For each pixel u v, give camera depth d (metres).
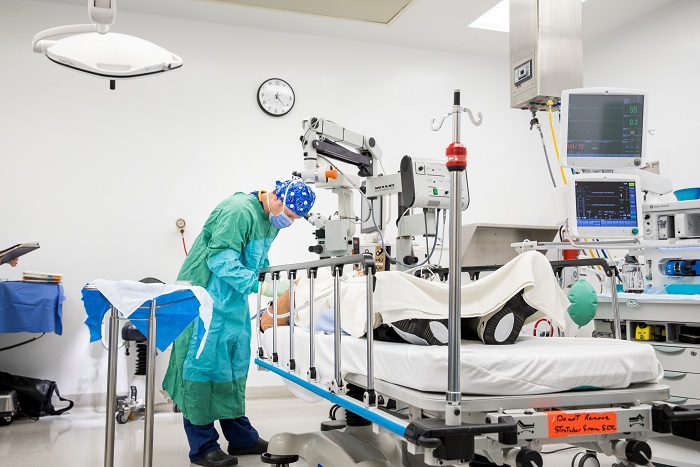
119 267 4.73
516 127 6.00
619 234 3.02
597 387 1.67
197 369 2.86
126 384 4.59
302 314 2.81
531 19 3.48
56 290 4.12
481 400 1.53
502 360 1.57
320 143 2.84
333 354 2.17
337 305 1.95
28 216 4.56
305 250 5.19
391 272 1.92
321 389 2.08
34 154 4.61
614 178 3.05
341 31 5.33
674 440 2.86
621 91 3.12
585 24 5.29
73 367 4.57
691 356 2.83
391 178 2.90
